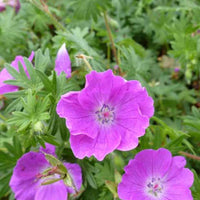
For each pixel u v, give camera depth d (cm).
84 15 19
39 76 12
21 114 12
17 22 21
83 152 11
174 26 19
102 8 19
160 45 26
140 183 12
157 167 11
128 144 11
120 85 11
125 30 25
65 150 13
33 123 11
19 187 13
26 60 13
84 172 14
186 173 11
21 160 12
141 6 26
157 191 12
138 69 17
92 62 15
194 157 15
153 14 24
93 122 12
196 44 19
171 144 13
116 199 12
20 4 22
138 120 11
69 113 11
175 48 19
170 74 24
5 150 16
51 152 13
